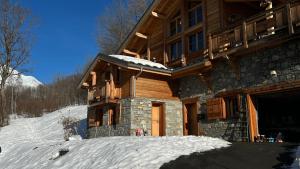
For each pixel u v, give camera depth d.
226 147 9.27
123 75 15.44
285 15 10.07
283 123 14.93
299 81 10.05
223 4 13.84
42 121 30.19
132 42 18.77
